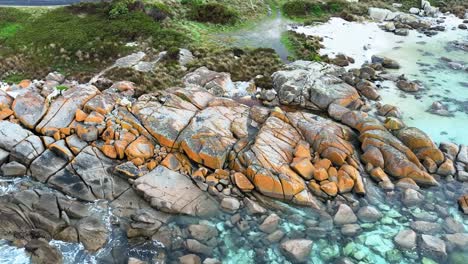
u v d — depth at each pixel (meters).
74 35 39.78
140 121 27.73
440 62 41.16
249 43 42.88
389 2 56.12
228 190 24.72
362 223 23.44
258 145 26.14
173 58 38.16
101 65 37.59
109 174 25.22
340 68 36.31
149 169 25.58
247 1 51.88
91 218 22.83
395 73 38.53
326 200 24.58
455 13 54.44
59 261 20.73
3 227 21.98
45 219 22.22
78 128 26.62
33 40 38.94
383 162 26.55
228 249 21.70
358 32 47.09
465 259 21.50
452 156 27.78
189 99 29.78
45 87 31.67
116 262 20.92
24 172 25.52
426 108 33.34
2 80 34.84
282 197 24.47
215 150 25.92
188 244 21.84
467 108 33.56
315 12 51.25
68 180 24.77
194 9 47.53
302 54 40.69
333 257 21.42
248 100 33.25
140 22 42.81
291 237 22.42
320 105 32.16
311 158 26.53
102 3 45.50
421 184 26.02
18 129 26.70
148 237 22.17
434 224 23.39
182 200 23.98
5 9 43.19
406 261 21.31
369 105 33.09
